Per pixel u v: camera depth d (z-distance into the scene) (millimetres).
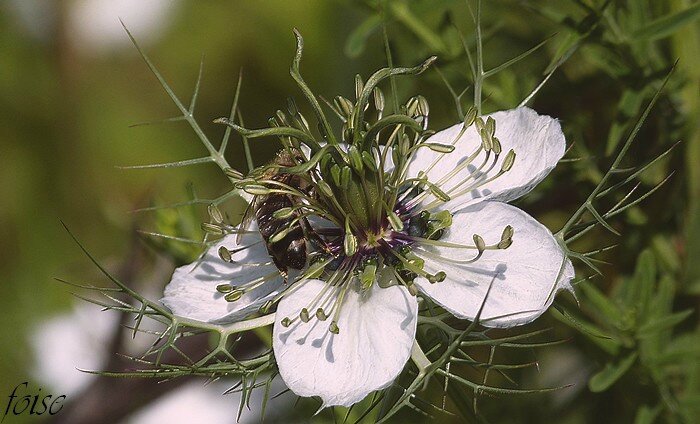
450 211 176
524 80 221
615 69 203
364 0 224
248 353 220
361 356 167
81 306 270
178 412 258
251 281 181
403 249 175
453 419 227
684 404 202
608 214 170
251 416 244
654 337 203
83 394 242
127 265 233
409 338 166
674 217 213
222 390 260
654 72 201
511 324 164
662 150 208
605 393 221
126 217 239
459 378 164
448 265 173
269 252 175
